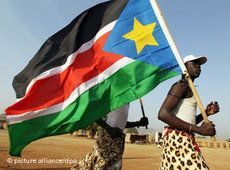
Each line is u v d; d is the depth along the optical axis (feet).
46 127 11.68
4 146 31.17
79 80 11.75
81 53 12.33
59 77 12.44
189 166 8.02
